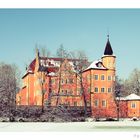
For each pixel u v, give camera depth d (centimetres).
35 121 4416
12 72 5112
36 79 5709
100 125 3606
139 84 5509
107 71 5703
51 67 5650
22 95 5656
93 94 5622
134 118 4859
